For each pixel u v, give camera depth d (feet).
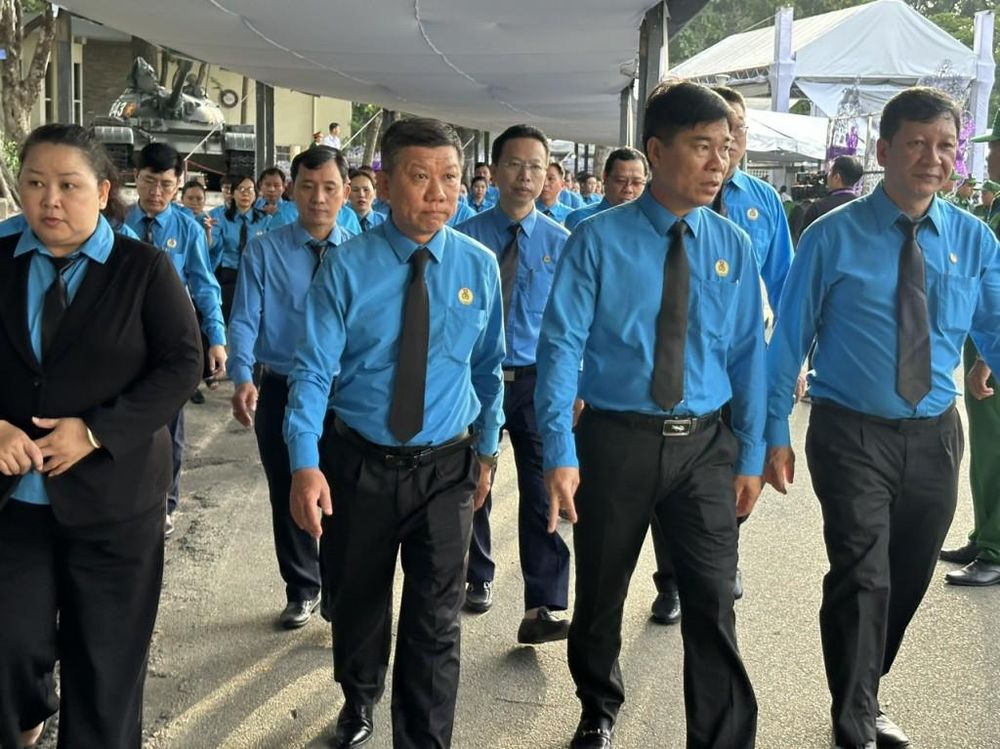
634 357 9.82
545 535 13.66
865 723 10.51
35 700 9.34
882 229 10.61
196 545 17.47
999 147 16.57
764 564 16.92
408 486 9.99
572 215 18.07
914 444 10.64
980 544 16.29
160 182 18.06
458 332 10.05
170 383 9.02
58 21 32.19
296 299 14.30
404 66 35.40
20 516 8.87
